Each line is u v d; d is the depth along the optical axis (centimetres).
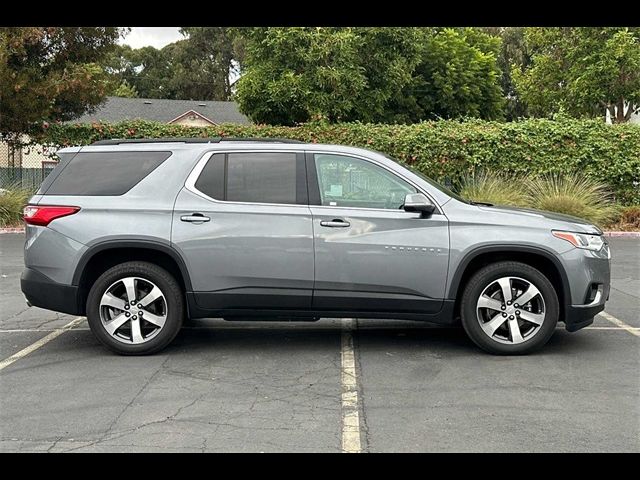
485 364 568
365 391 501
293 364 573
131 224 585
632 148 1672
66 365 573
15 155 1925
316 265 580
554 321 582
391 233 580
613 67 2039
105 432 426
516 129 1691
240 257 582
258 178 599
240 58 5281
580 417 447
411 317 593
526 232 579
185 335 679
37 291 595
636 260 1186
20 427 435
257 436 418
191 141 622
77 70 1856
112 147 620
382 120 2338
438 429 427
